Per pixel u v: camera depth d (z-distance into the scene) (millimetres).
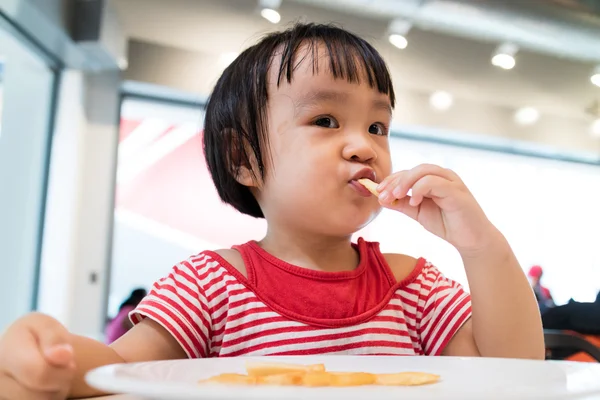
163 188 4301
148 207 4266
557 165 4914
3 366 378
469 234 576
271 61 695
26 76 3189
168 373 381
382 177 667
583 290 4852
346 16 3182
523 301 587
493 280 582
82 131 3311
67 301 3145
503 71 3816
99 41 2881
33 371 365
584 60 3609
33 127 3195
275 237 716
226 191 763
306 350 632
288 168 660
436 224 599
